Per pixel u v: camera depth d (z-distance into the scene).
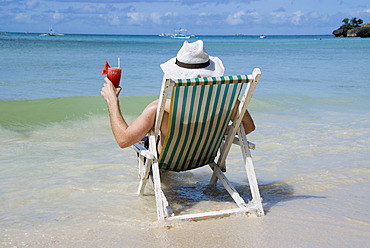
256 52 34.53
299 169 4.71
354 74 15.77
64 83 12.07
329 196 3.87
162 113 3.19
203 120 3.28
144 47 43.22
